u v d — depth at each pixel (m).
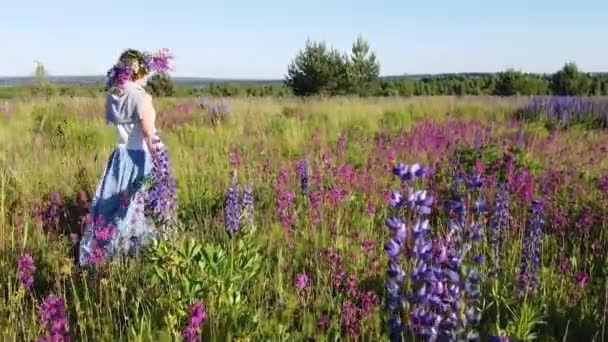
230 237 5.37
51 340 3.23
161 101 18.42
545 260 5.39
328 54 40.78
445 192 7.05
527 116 16.31
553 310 4.36
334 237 5.56
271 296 4.51
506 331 3.67
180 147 10.19
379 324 4.01
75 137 10.38
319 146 10.55
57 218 5.77
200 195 6.89
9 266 4.93
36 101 17.16
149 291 4.34
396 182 7.84
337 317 4.12
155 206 5.12
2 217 5.70
